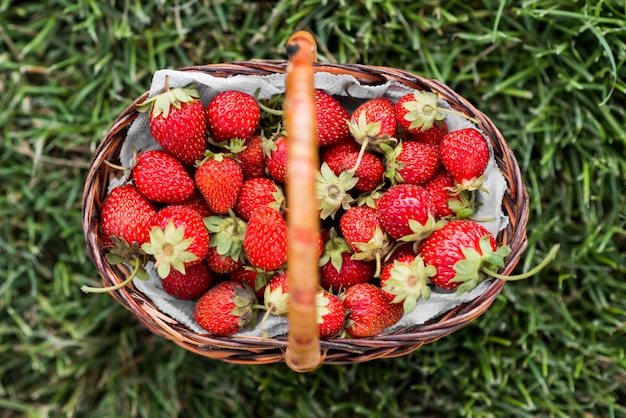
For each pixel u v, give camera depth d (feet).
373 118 2.46
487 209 2.48
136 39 2.93
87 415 3.05
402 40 2.91
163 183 2.43
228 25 2.93
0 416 3.09
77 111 2.99
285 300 2.39
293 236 2.05
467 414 2.94
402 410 2.99
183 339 2.37
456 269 2.36
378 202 2.46
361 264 2.48
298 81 2.09
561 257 2.92
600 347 2.92
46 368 3.06
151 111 2.42
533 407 2.88
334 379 2.99
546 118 2.89
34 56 2.98
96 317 2.98
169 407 3.00
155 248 2.37
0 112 2.98
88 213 2.41
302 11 2.89
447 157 2.45
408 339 2.34
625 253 2.93
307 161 2.04
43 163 2.99
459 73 2.92
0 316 3.04
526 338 2.95
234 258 2.44
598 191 2.89
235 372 3.00
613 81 2.81
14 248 3.00
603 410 2.96
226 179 2.43
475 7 2.89
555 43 2.85
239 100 2.45
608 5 2.78
